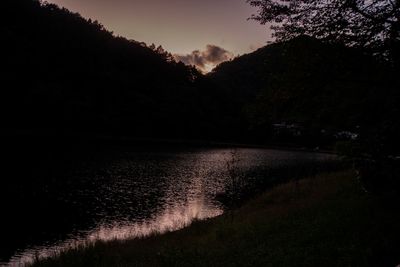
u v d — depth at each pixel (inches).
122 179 1753.2
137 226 984.3
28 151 2559.1
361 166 573.6
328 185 877.2
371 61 482.3
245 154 4387.3
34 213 1041.5
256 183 1950.1
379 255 330.6
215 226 746.2
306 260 329.7
